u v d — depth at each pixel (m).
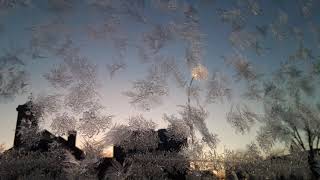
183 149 6.59
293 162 7.00
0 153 5.62
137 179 6.21
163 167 6.37
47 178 5.68
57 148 6.36
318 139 7.46
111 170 6.25
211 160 6.57
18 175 5.54
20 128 6.15
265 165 6.77
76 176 5.97
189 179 6.37
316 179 6.74
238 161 6.66
